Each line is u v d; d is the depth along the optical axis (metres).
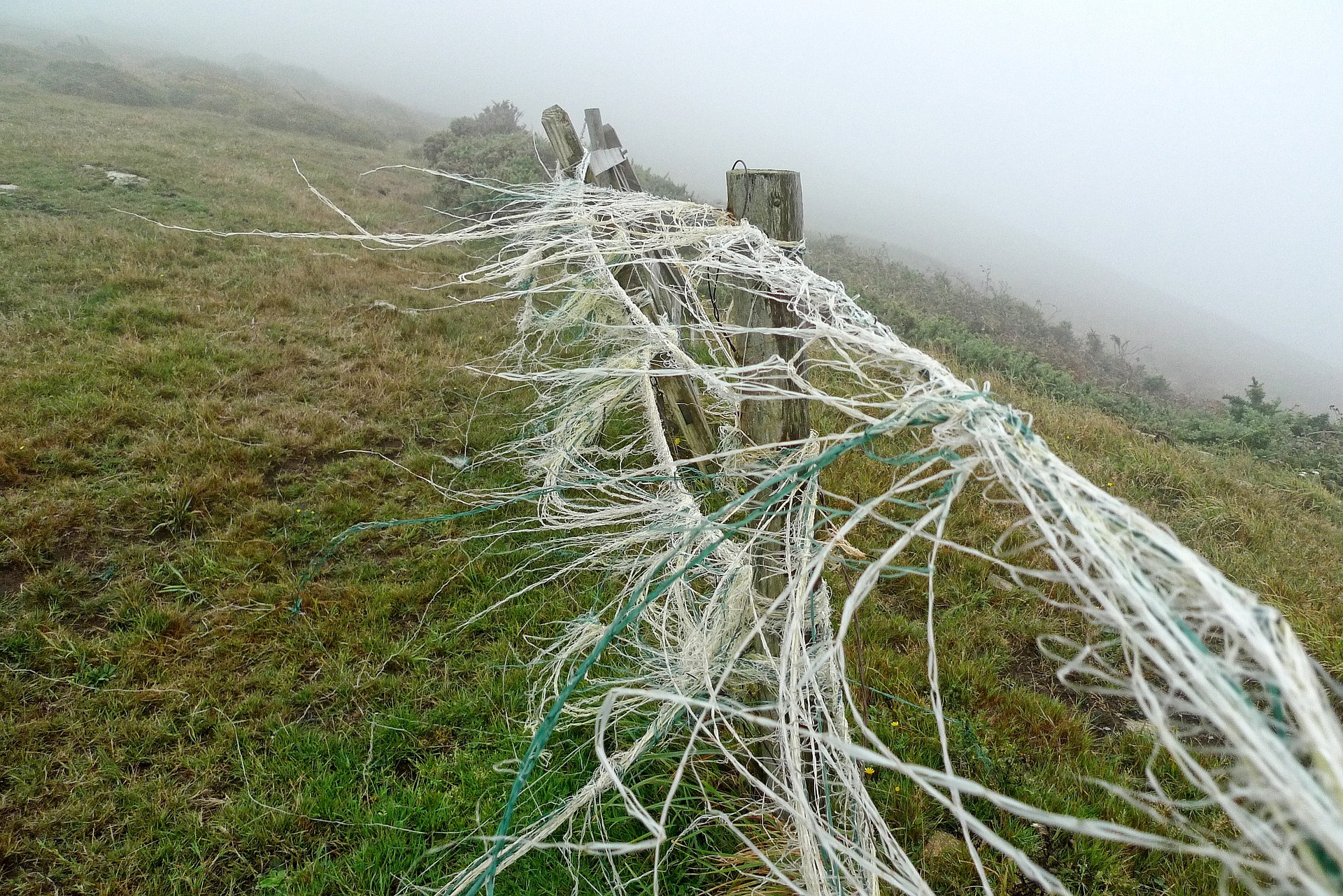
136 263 6.42
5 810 2.15
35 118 12.78
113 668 2.62
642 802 2.17
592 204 3.46
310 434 4.23
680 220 3.01
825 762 1.61
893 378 1.93
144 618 2.83
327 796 2.25
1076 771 2.59
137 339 5.00
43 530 3.17
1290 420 10.88
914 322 10.12
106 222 7.52
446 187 11.56
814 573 1.38
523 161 11.41
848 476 4.28
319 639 2.86
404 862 2.08
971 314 16.05
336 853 2.14
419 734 2.52
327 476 3.93
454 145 13.77
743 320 2.15
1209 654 0.81
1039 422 6.47
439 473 4.08
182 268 6.55
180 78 24.17
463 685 2.72
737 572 1.91
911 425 1.32
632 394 3.58
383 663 2.79
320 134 20.02
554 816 1.84
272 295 6.20
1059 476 1.06
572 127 4.44
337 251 7.98
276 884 2.04
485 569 3.30
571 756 2.23
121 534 3.28
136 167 9.89
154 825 2.15
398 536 3.53
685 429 2.75
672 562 2.14
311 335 5.62
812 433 2.12
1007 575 3.69
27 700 2.48
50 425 3.85
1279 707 0.78
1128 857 2.30
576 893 1.79
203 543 3.29
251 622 2.89
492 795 2.23
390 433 4.43
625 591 2.50
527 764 1.32
